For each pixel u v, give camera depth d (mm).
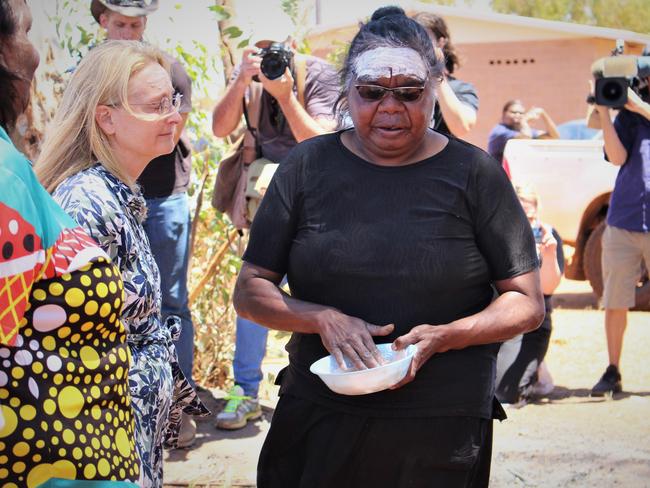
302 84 4906
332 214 2791
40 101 6051
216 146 6078
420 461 2777
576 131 12820
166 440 3088
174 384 2957
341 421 2812
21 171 1995
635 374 6738
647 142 6078
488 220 2789
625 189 6129
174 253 4871
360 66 2721
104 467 2131
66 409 2092
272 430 2979
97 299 2135
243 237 5797
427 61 2775
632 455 4934
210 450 4812
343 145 2877
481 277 2818
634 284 6156
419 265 2732
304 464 2936
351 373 2545
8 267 1923
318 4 9531
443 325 2697
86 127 2654
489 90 13164
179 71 4562
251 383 5219
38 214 2031
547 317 5953
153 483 2703
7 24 1853
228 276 5953
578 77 12867
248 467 4602
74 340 2127
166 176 4793
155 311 2785
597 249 9320
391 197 2766
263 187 4785
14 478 2025
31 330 2057
